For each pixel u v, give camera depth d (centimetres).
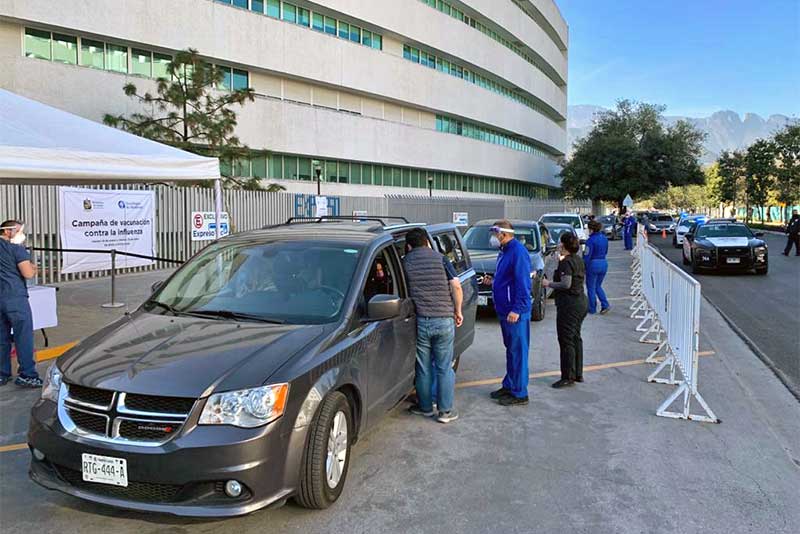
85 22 2012
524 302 600
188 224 1803
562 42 6469
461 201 3659
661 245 3400
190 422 334
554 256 1282
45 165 646
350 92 3253
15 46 1909
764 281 1702
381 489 422
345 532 364
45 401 370
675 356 651
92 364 371
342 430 405
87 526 370
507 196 5225
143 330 418
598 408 608
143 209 1553
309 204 2331
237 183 2127
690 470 461
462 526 373
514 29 4859
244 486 336
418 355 547
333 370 390
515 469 459
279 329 412
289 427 352
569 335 675
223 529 367
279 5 2791
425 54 3841
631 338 951
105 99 2105
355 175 3331
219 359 365
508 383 629
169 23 2269
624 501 410
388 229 565
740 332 1002
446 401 554
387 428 545
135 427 338
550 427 552
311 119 2941
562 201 5325
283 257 489
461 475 447
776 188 5484
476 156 4388
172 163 803
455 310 567
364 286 465
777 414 594
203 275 491
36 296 758
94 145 725
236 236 544
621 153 4891
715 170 8431
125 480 332
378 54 3328
